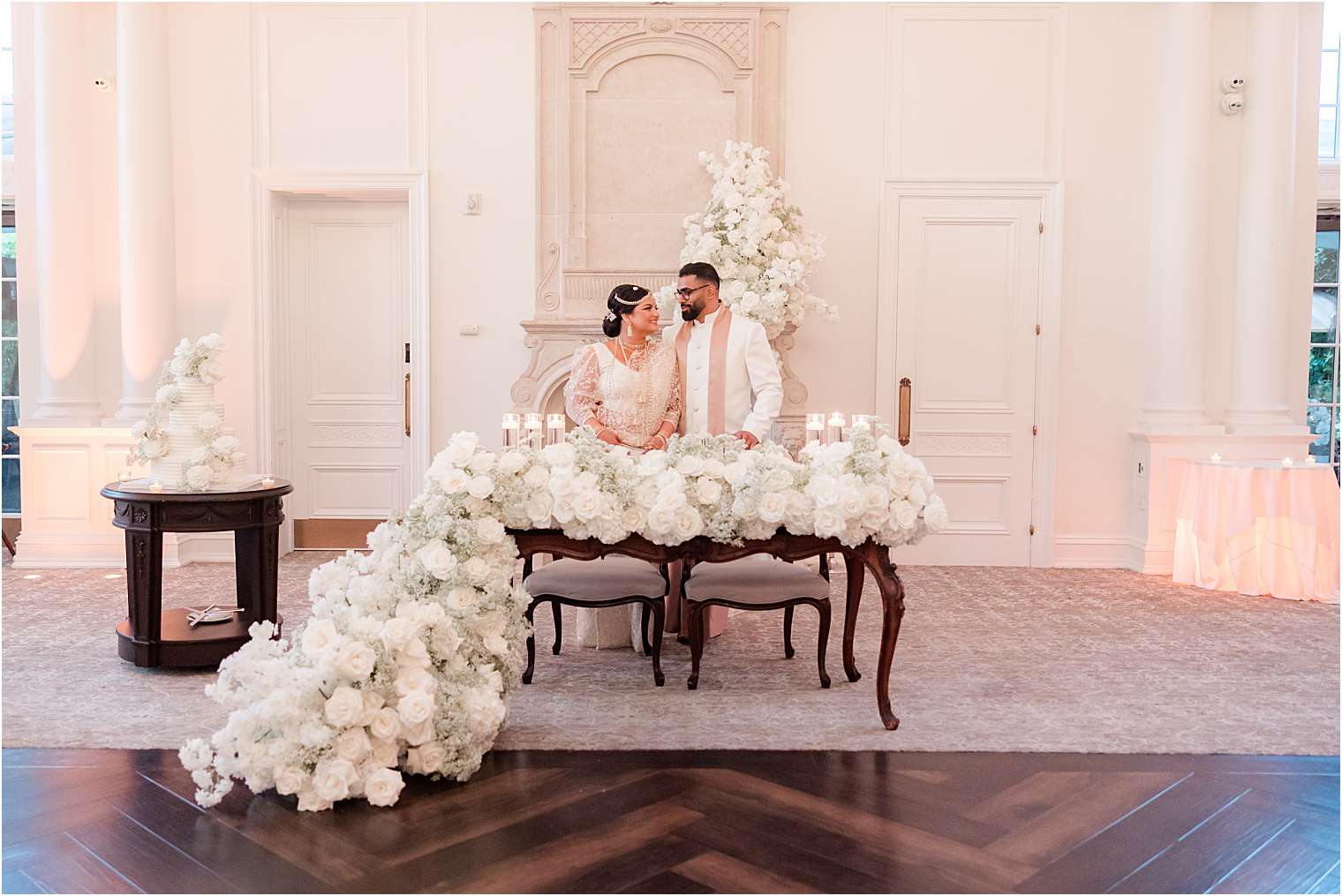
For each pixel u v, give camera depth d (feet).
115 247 22.43
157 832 9.29
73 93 21.79
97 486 21.70
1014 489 22.77
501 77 22.24
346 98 22.31
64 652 15.02
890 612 11.87
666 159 21.71
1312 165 22.40
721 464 11.69
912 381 22.67
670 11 21.54
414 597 11.17
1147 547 21.99
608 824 9.46
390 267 23.62
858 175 22.39
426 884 8.34
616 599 13.62
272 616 14.75
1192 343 21.97
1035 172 22.43
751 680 13.99
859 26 22.20
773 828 9.39
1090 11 22.24
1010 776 10.67
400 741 10.46
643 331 14.80
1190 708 12.86
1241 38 22.15
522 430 20.97
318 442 23.80
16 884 8.32
